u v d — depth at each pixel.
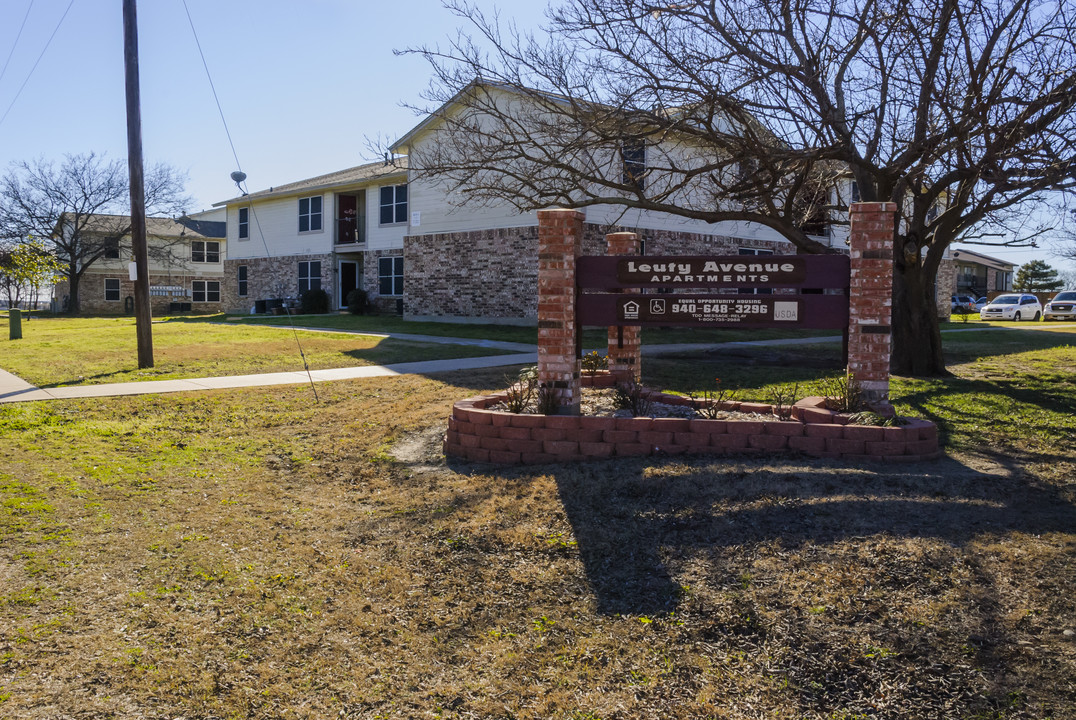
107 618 4.69
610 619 4.57
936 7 9.88
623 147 13.46
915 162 11.37
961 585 4.39
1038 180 9.27
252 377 13.06
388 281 30.81
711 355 16.03
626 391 8.72
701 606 4.55
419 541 5.87
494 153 13.98
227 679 4.12
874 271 7.36
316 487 7.45
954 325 31.53
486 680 4.10
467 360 14.99
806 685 3.84
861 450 6.64
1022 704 3.53
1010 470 6.31
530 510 6.15
